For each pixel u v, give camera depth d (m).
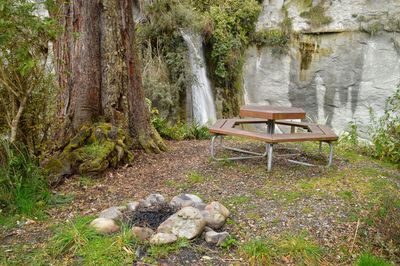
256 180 3.69
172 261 2.21
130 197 3.21
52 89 3.63
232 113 10.72
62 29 3.21
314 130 4.35
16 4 2.69
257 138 3.88
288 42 10.56
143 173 3.90
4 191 2.94
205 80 10.35
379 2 9.43
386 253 2.51
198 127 6.84
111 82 4.37
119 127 4.41
